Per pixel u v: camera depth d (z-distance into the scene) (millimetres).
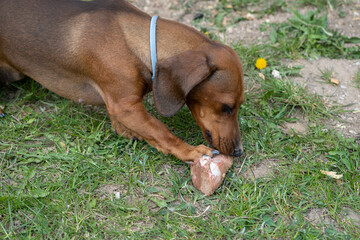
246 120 1197
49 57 1111
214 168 1031
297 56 1389
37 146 1136
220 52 1023
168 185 1070
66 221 996
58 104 1238
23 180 1062
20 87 1264
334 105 1259
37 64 1134
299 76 1339
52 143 1152
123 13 1080
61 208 1016
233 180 1066
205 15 1543
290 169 1100
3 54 1151
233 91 1026
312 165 1104
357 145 1144
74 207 1025
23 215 1010
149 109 1220
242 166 1101
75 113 1220
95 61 1070
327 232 990
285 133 1184
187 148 1064
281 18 1526
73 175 1074
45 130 1175
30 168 1084
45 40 1102
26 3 1119
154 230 985
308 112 1235
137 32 1064
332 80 1314
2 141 1146
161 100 1004
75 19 1089
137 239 976
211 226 996
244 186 1053
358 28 1482
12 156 1115
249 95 1271
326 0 1564
